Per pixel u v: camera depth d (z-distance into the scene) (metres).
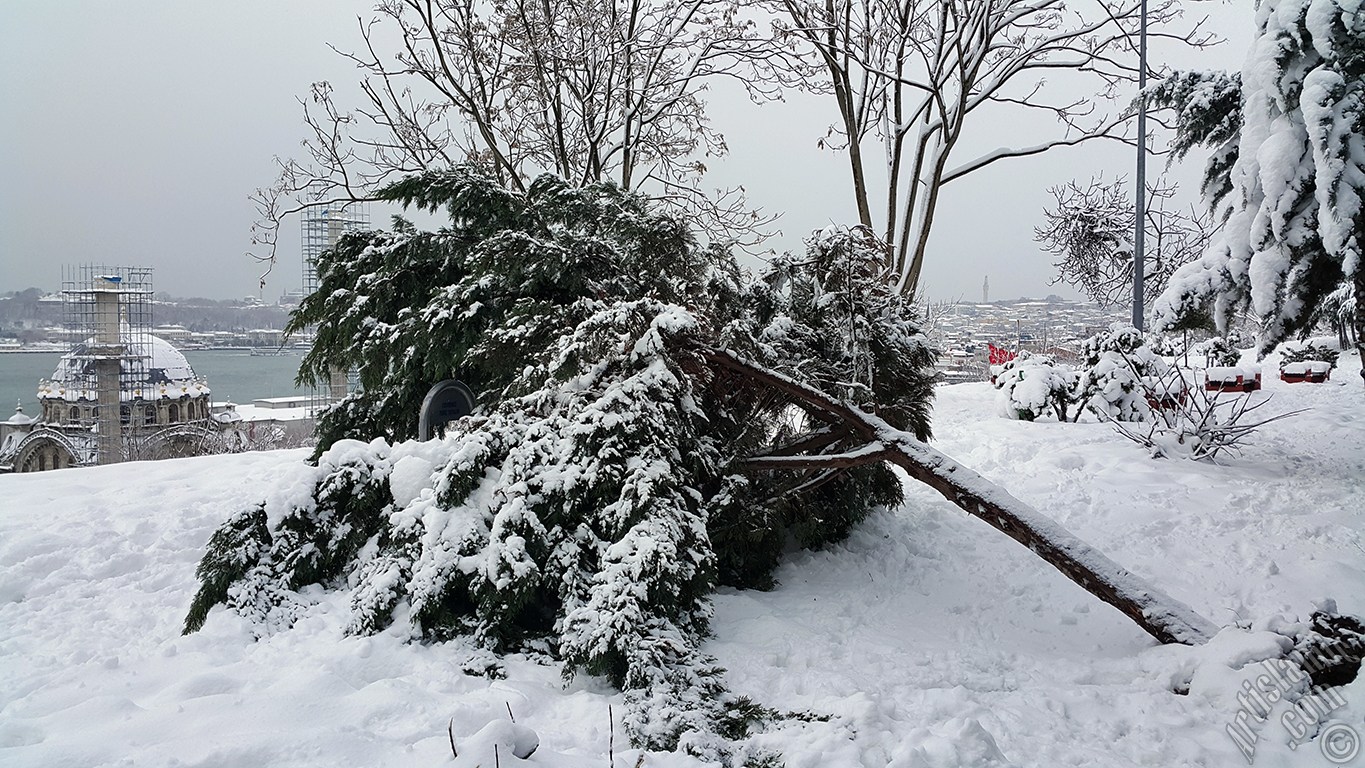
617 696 3.61
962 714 3.39
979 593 5.11
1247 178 7.43
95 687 3.49
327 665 3.71
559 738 3.14
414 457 4.93
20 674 3.80
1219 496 6.80
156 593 5.00
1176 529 6.12
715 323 5.43
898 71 13.91
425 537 4.28
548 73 13.63
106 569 5.33
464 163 6.35
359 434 6.80
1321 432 9.69
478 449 4.46
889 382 5.82
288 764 2.74
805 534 5.55
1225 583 5.17
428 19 13.27
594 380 4.79
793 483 5.47
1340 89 6.61
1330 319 16.47
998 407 11.76
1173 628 4.14
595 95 13.91
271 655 3.94
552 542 4.33
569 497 4.34
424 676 3.72
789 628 4.39
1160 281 21.45
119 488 7.36
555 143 14.09
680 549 4.20
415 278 6.38
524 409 4.88
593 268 5.47
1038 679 3.90
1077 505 6.73
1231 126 8.10
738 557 5.11
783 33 13.78
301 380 7.00
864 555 5.69
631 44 13.55
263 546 4.68
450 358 5.79
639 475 4.26
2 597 4.88
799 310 5.79
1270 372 20.25
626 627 3.69
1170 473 7.58
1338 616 3.89
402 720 3.18
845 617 4.67
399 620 4.20
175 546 5.77
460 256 6.15
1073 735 3.29
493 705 3.33
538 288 5.64
